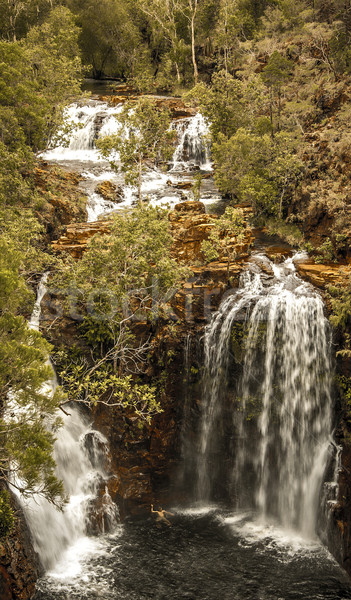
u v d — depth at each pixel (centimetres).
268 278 3123
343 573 2405
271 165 4153
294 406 2848
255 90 4653
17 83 4059
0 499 1892
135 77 7250
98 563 2433
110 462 2825
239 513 2848
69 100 5097
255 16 7369
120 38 8012
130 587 2289
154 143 4097
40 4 7731
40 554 2384
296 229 3875
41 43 5719
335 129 4206
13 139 3947
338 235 3300
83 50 8312
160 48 8206
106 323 2842
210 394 2911
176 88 7244
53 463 1962
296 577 2373
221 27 6750
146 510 2833
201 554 2508
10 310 2033
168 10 7344
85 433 2859
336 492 2583
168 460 2902
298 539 2642
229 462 2928
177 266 2845
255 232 3950
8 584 2128
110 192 4388
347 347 2655
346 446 2523
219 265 3111
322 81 5081
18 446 1894
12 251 2106
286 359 2873
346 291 2722
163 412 2862
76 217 4009
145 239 2761
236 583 2328
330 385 2766
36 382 1880
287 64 4756
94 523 2627
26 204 3681
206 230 3244
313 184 3866
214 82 4741
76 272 2834
